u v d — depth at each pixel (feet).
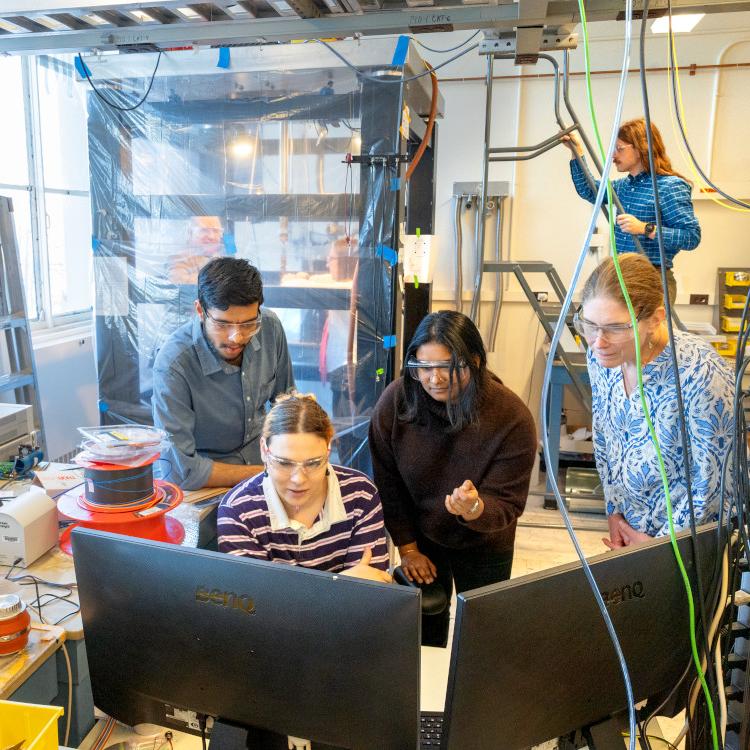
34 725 2.75
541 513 12.31
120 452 4.76
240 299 5.36
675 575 2.90
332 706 2.71
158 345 9.00
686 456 2.77
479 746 2.69
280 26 6.25
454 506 5.08
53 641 3.89
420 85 8.98
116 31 6.47
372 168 8.11
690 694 3.21
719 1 5.30
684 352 4.41
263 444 4.42
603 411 5.17
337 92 8.00
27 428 6.73
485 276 14.28
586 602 2.69
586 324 4.20
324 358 8.71
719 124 12.93
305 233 8.45
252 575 2.69
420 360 5.13
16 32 6.68
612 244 2.72
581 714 2.88
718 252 13.48
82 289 13.67
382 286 8.37
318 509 4.72
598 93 13.11
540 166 13.74
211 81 8.30
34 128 11.82
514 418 5.43
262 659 2.75
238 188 8.57
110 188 8.81
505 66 13.42
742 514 3.00
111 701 3.22
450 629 6.40
